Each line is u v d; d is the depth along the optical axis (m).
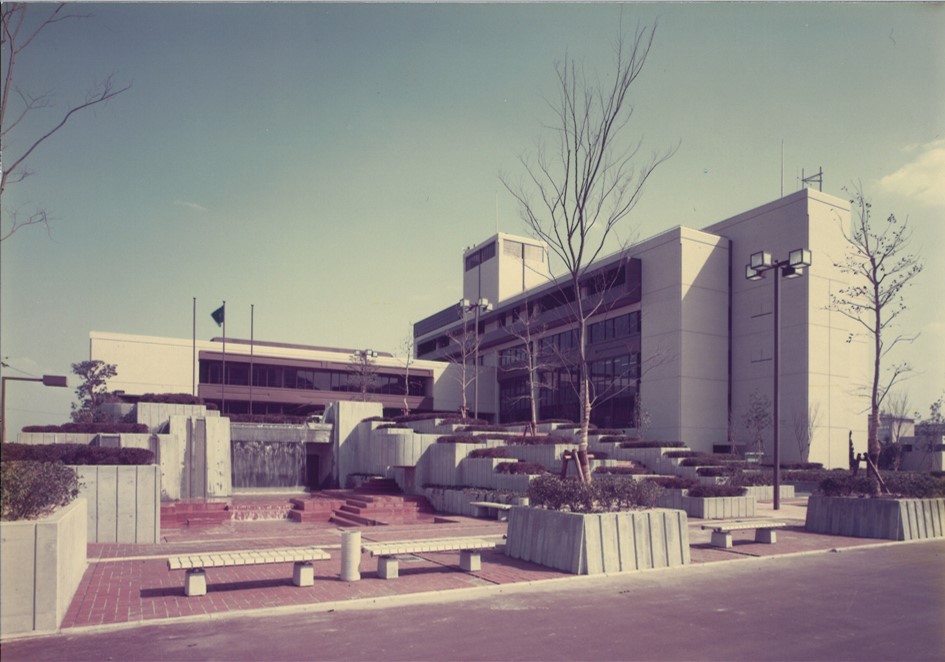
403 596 9.08
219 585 9.84
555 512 11.51
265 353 55.69
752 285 43.03
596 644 7.04
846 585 10.11
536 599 9.11
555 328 54.88
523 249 66.50
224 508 23.06
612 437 31.50
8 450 13.16
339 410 32.62
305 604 8.60
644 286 45.44
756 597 9.27
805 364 39.16
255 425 30.78
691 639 7.25
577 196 13.45
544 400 56.06
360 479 29.80
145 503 14.88
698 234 43.47
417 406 60.78
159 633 7.39
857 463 17.55
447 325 72.12
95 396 44.97
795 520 19.14
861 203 18.22
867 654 6.77
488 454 23.28
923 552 13.34
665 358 42.91
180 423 27.20
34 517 8.02
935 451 36.78
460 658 6.55
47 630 7.38
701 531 16.38
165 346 51.62
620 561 11.09
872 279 18.55
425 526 18.02
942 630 7.64
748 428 40.59
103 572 10.73
